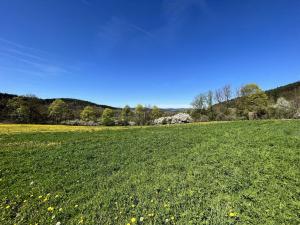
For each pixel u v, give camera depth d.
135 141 22.66
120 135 30.17
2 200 9.20
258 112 77.38
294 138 16.56
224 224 6.50
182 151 16.28
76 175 12.13
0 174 12.79
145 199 8.49
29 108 93.62
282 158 11.92
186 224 6.68
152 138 24.05
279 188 8.48
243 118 79.81
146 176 11.14
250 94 79.12
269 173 10.04
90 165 14.09
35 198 9.30
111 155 16.56
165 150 17.02
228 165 11.68
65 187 10.46
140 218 7.14
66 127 54.78
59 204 8.73
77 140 26.52
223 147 15.95
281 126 25.22
